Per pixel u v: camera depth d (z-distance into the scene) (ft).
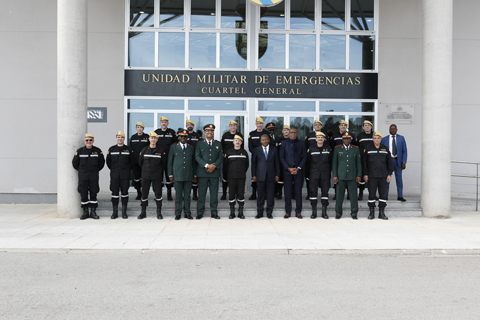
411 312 14.39
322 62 43.47
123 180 33.12
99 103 42.14
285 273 19.22
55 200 41.86
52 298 15.71
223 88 42.80
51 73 41.93
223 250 23.32
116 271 19.39
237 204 35.24
